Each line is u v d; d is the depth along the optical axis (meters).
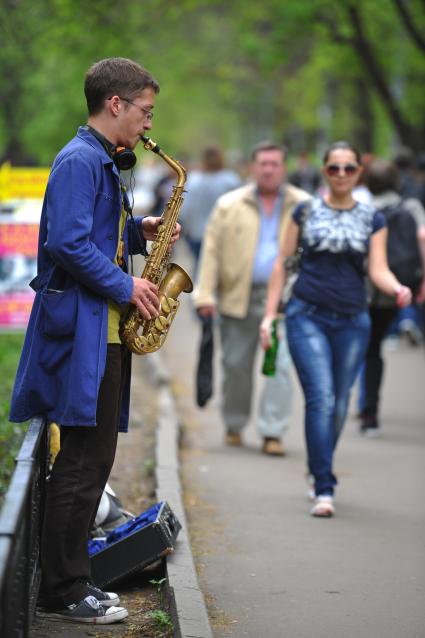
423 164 32.88
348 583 12.83
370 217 15.81
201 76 61.34
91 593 11.07
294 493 17.17
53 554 10.80
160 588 12.18
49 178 10.45
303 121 76.06
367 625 11.48
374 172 22.61
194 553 13.90
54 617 10.98
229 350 20.55
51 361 10.45
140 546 12.27
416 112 52.59
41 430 10.00
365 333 15.82
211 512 15.93
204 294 19.70
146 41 44.25
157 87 10.93
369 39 48.72
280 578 12.97
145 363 31.06
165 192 51.97
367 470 18.78
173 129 92.06
